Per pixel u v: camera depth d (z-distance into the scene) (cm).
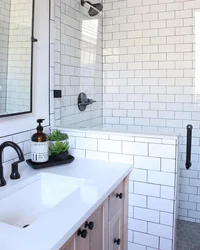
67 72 214
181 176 266
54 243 80
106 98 283
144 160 160
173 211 157
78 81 233
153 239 163
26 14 151
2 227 89
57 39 193
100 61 276
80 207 102
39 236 83
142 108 272
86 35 244
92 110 262
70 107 221
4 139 141
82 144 174
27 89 156
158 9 259
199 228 254
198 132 258
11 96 144
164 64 262
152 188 160
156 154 157
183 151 263
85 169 148
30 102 158
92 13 244
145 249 166
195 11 248
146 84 269
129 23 268
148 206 162
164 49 260
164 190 157
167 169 155
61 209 100
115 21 273
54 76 189
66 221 92
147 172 160
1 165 125
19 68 149
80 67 236
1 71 137
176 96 261
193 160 261
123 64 274
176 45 256
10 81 143
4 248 77
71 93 222
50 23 179
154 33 262
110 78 280
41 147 148
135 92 273
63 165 156
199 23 248
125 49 272
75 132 175
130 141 161
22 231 86
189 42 252
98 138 169
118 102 279
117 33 273
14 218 123
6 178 134
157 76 264
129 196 166
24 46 151
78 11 228
